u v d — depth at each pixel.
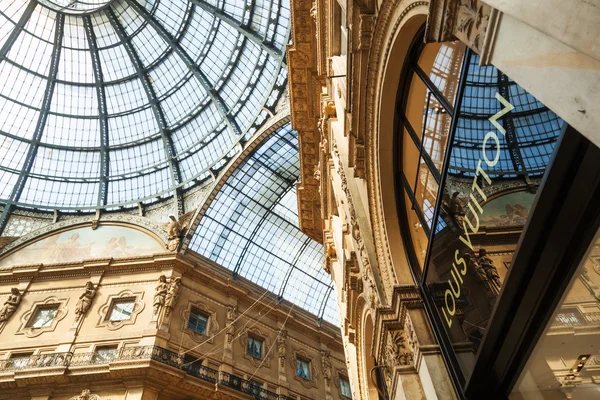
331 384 28.70
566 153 2.97
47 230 28.16
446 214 5.57
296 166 31.16
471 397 5.06
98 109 31.58
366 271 8.99
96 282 24.36
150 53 31.03
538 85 2.39
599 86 1.96
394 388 7.05
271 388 24.61
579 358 4.07
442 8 3.56
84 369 19.12
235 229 31.25
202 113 30.70
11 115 29.61
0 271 24.66
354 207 9.51
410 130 6.87
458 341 5.46
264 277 32.62
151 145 31.94
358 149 8.41
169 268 25.06
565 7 2.07
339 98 11.89
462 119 4.77
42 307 23.36
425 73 5.99
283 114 25.80
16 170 29.48
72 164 31.17
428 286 6.61
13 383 18.83
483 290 4.54
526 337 4.14
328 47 12.60
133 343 20.98
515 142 3.69
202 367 21.62
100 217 29.36
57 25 30.11
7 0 28.33
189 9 28.56
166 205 29.97
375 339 8.05
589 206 3.04
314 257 35.19
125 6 30.25
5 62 28.92
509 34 2.65
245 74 27.98
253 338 26.66
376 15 6.54
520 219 3.70
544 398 4.49
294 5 14.81
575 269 3.45
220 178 28.64
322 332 31.03
